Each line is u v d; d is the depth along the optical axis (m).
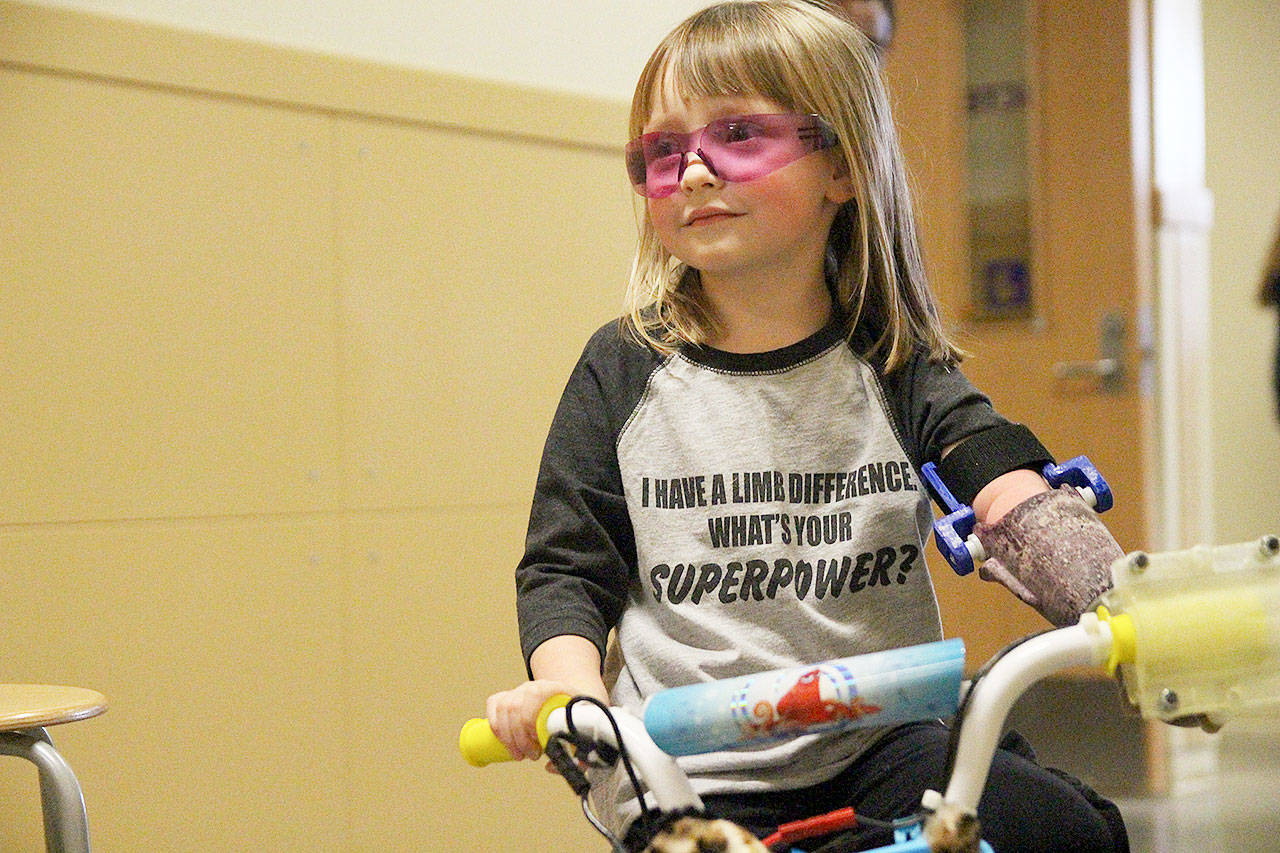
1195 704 0.63
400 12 1.89
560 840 2.01
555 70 2.06
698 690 0.68
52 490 1.59
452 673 1.92
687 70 0.98
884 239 1.01
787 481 0.96
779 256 0.97
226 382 1.72
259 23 1.76
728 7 1.03
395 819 1.86
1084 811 0.80
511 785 1.96
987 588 3.39
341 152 1.82
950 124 3.37
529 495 2.01
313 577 1.79
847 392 0.98
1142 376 3.21
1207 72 4.61
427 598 1.90
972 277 3.38
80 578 1.61
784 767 0.90
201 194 1.70
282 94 1.76
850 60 1.01
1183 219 3.50
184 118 1.69
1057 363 3.29
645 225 1.08
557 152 2.04
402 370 1.88
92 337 1.62
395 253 1.88
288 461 1.77
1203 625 0.63
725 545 0.94
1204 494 3.64
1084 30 3.27
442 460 1.92
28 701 1.15
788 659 0.91
